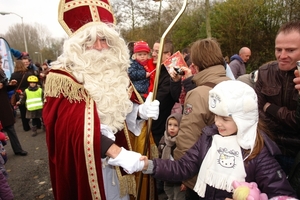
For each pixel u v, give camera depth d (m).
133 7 13.42
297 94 1.48
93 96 1.36
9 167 3.67
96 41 1.42
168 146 2.19
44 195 2.87
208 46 1.65
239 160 1.22
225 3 10.20
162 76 2.52
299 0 9.08
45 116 1.40
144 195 1.75
